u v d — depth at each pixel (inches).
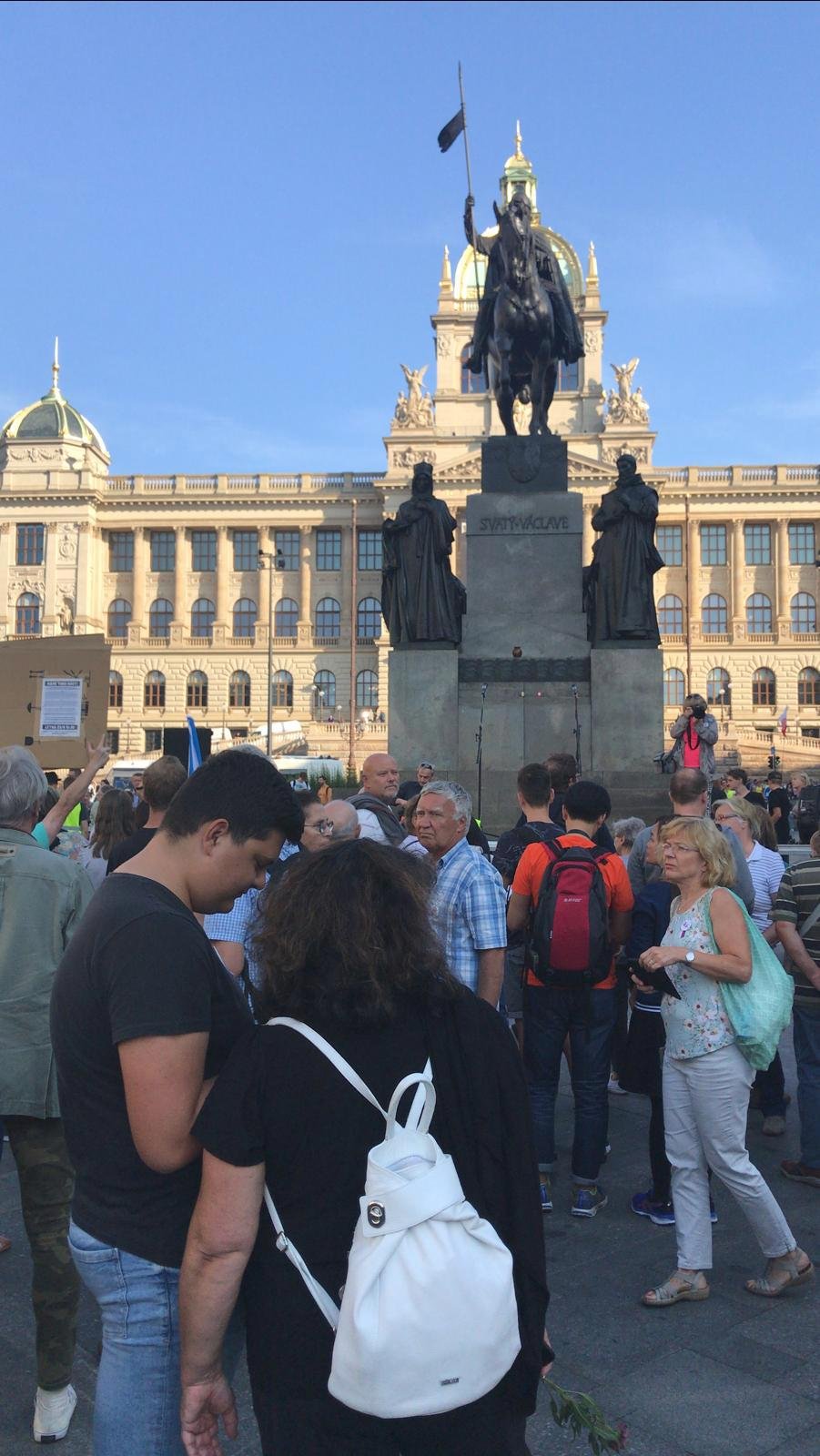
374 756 362.9
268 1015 120.9
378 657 3713.1
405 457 3686.0
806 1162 310.0
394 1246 106.4
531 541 836.0
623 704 807.7
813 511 3646.7
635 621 810.8
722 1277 253.3
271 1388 114.4
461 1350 103.8
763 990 239.3
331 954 116.8
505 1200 118.1
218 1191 114.1
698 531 3735.2
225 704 3791.8
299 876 120.9
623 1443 123.6
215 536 3895.2
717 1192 316.8
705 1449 182.9
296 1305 113.5
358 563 3843.5
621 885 301.9
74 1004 127.5
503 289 870.4
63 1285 191.5
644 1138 365.1
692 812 297.1
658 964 239.6
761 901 377.1
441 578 828.6
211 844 133.9
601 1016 297.4
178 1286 122.6
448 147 901.2
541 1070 305.7
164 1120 120.1
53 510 3772.1
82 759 372.5
